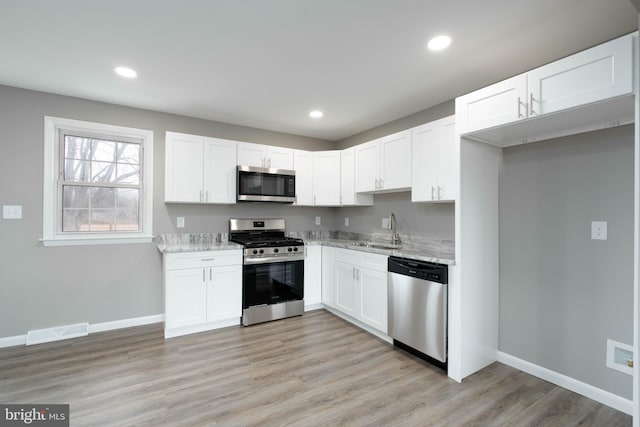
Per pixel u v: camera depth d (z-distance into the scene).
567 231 2.14
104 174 3.15
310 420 1.77
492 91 2.02
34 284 2.81
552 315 2.21
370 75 2.45
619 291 1.90
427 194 2.74
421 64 2.28
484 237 2.40
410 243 3.35
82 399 1.94
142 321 3.27
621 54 1.47
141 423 1.72
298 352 2.64
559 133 2.11
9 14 1.71
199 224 3.59
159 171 3.36
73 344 2.75
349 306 3.33
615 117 1.81
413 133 2.90
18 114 2.74
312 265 3.77
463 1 1.59
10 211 2.72
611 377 1.93
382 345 2.80
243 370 2.33
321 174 4.01
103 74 2.46
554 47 2.04
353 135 4.27
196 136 3.29
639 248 1.36
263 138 4.00
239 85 2.66
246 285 3.27
